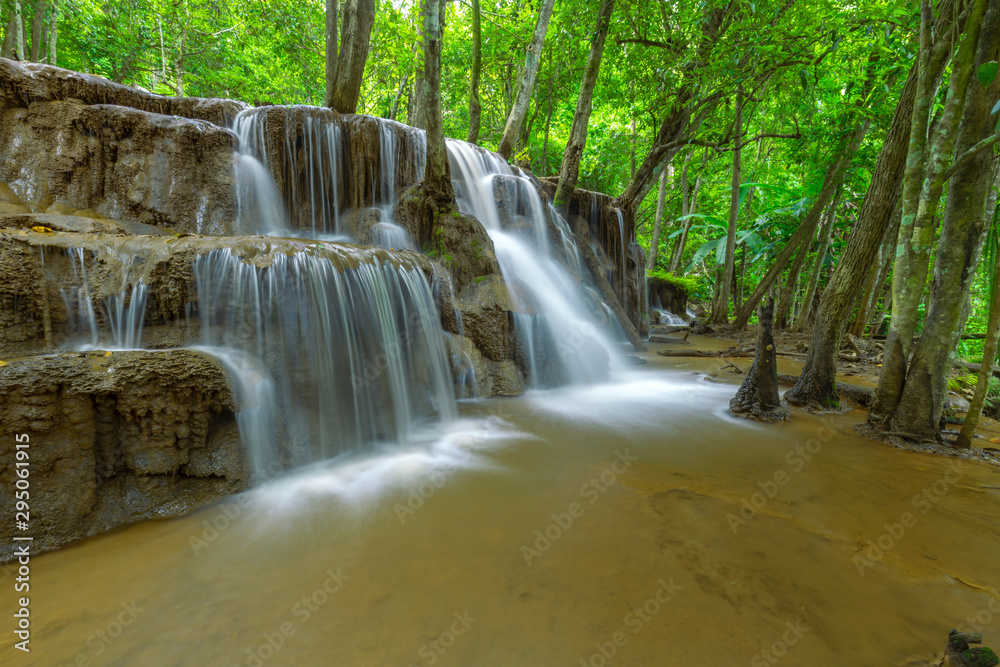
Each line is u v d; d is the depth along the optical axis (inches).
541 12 526.0
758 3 388.8
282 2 675.4
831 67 441.7
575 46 601.9
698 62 447.5
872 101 425.7
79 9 603.8
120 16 628.4
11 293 140.3
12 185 241.0
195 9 685.3
